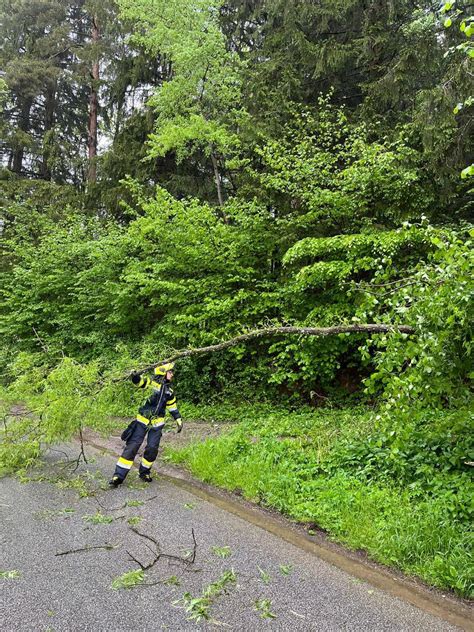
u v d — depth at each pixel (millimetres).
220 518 4812
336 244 8547
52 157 22781
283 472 5875
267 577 3648
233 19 16703
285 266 10234
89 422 6508
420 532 4137
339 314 8578
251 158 14039
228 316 10211
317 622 3098
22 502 5117
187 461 6684
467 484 4734
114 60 21391
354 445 6164
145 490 5629
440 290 4180
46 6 25125
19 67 23438
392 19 11992
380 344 4797
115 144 17750
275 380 9148
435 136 9180
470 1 9641
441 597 3516
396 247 7863
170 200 11656
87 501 5180
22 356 7465
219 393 10625
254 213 11008
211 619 3070
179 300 10695
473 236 4031
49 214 19000
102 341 13172
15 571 3596
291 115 12531
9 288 17172
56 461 6801
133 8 14867
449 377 4645
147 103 14820
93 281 13688
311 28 14109
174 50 14266
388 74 11133
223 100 14617
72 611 3102
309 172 9734
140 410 6051
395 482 5250
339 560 4035
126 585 3439
